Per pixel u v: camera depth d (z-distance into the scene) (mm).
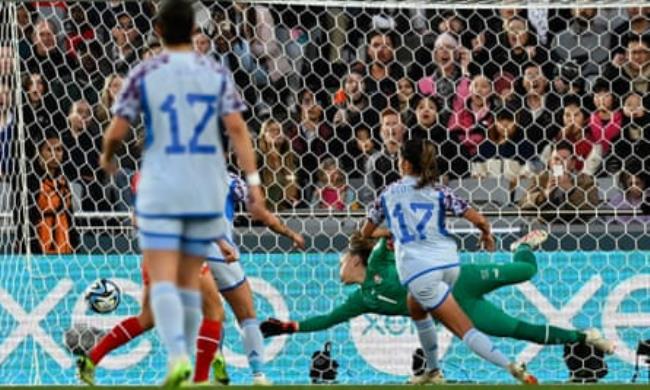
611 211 41312
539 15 45406
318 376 40031
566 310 40438
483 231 35094
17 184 41031
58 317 40469
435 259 34469
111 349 33750
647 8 45438
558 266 40625
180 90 23156
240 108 23688
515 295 40438
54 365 40250
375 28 45438
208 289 33250
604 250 40719
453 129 43625
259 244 40844
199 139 23156
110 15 44906
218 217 23516
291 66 45062
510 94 44062
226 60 44969
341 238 41312
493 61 44844
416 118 43750
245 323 34062
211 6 45125
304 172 43000
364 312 38562
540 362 40031
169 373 22359
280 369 40000
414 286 34469
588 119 43719
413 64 44875
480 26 45219
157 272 22922
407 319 40156
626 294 40500
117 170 42469
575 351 39938
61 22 44188
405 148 34875
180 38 23516
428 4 40250
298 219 41312
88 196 42219
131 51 44531
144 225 22969
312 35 45438
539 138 43625
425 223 34500
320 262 40750
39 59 43656
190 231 23500
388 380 40000
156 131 23156
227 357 39875
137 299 40719
